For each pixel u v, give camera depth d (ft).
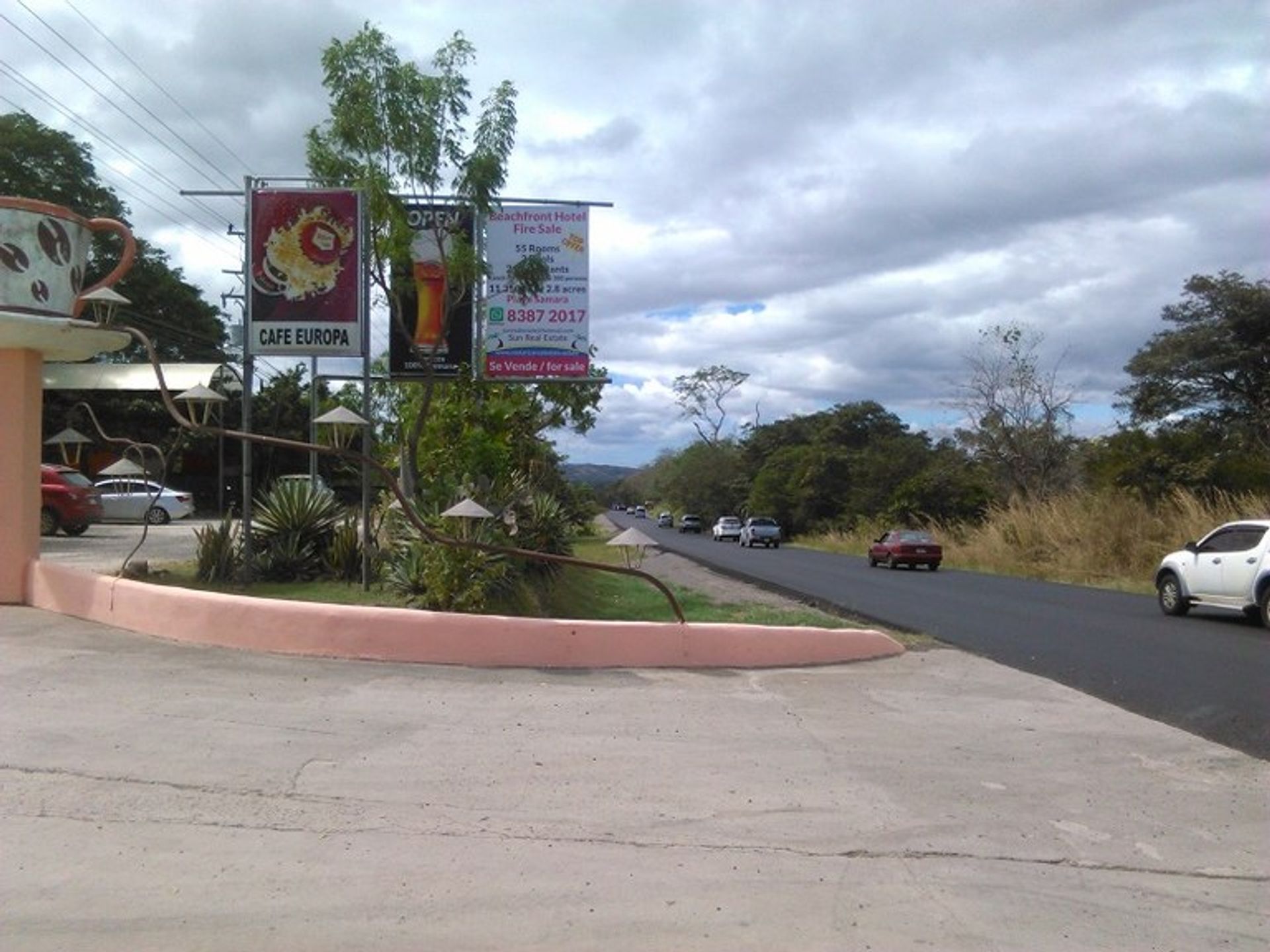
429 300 57.16
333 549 52.60
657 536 248.52
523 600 46.68
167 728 25.93
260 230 51.83
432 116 53.26
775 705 31.86
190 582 51.06
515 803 22.30
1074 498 123.03
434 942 15.90
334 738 25.95
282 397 148.05
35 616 39.45
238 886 17.70
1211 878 19.65
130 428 133.28
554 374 65.00
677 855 19.80
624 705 30.89
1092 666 43.27
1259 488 115.24
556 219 65.31
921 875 19.27
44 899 16.97
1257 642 52.13
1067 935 16.96
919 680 37.24
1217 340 135.03
